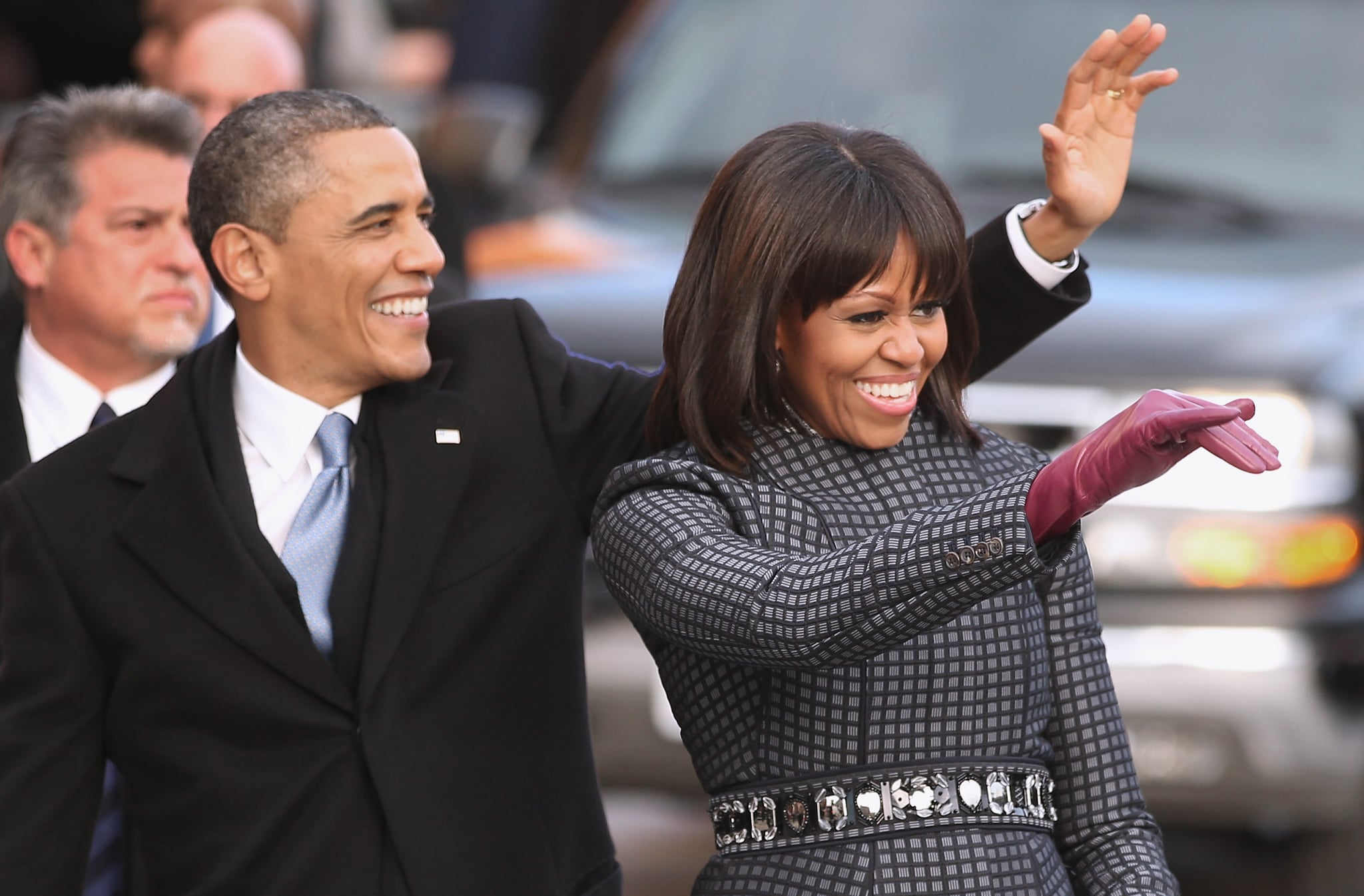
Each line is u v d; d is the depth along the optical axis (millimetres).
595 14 31328
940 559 8188
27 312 12438
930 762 9156
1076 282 11031
